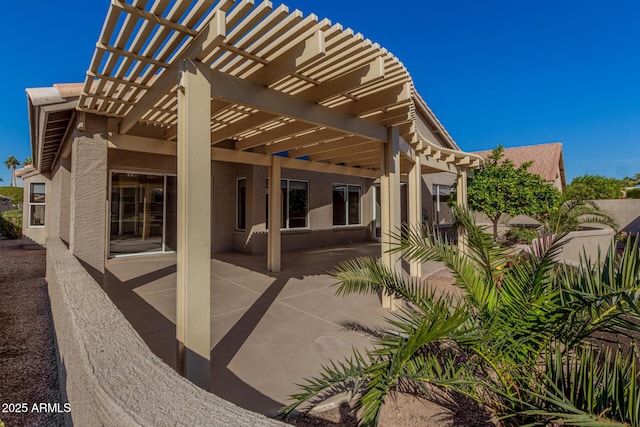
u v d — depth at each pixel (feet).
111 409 3.86
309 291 22.81
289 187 41.96
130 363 5.04
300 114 14.40
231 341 14.48
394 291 11.35
